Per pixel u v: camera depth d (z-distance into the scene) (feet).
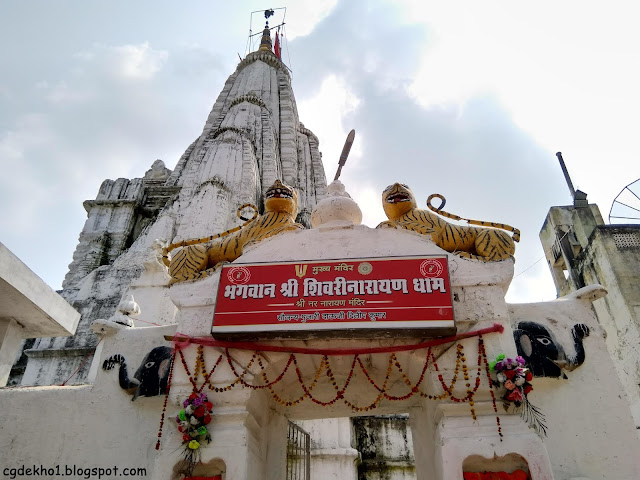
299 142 150.82
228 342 20.36
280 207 25.71
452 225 23.72
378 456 45.42
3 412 22.89
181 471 18.89
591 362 21.90
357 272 20.62
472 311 20.26
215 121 141.18
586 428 20.68
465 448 18.08
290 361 20.66
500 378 18.61
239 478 18.22
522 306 23.36
